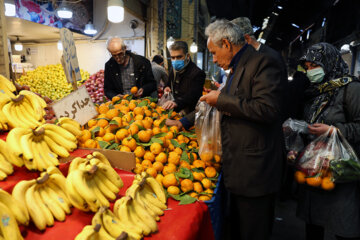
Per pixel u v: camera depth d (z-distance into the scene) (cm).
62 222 118
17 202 106
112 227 112
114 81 381
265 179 175
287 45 2125
